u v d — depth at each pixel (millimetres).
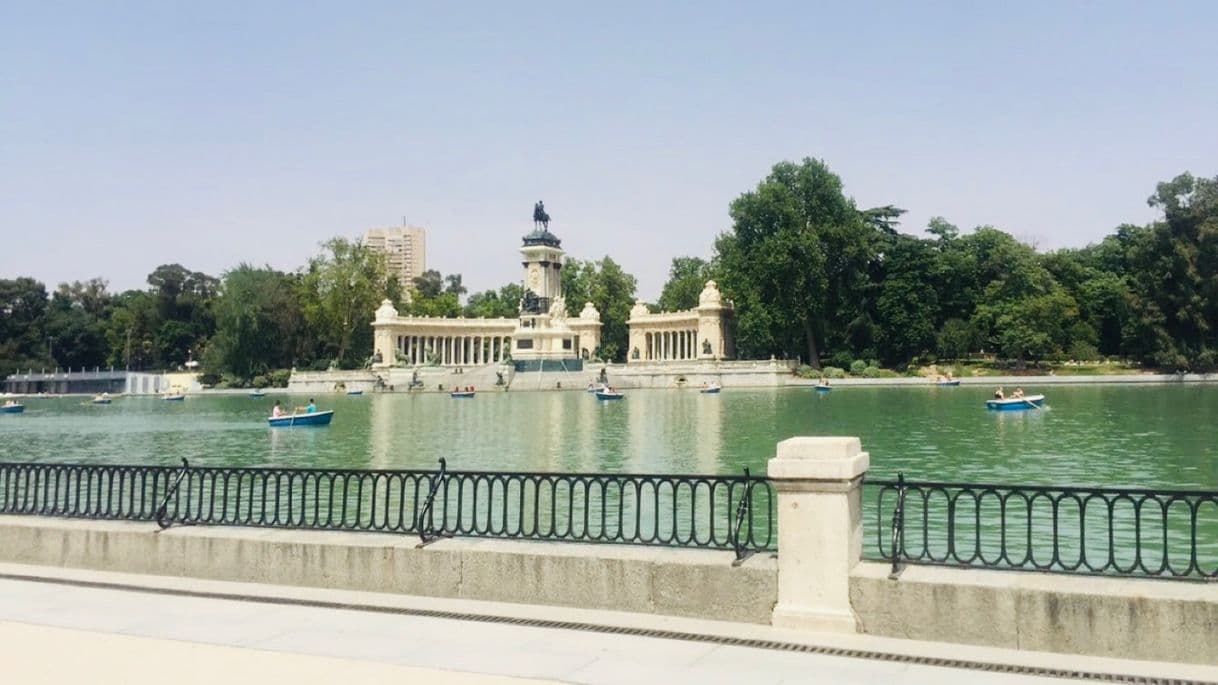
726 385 131250
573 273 182000
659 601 12938
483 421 73375
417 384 135250
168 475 16672
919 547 23953
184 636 11938
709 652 11180
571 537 14500
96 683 10109
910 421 63344
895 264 136625
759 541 24422
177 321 182375
